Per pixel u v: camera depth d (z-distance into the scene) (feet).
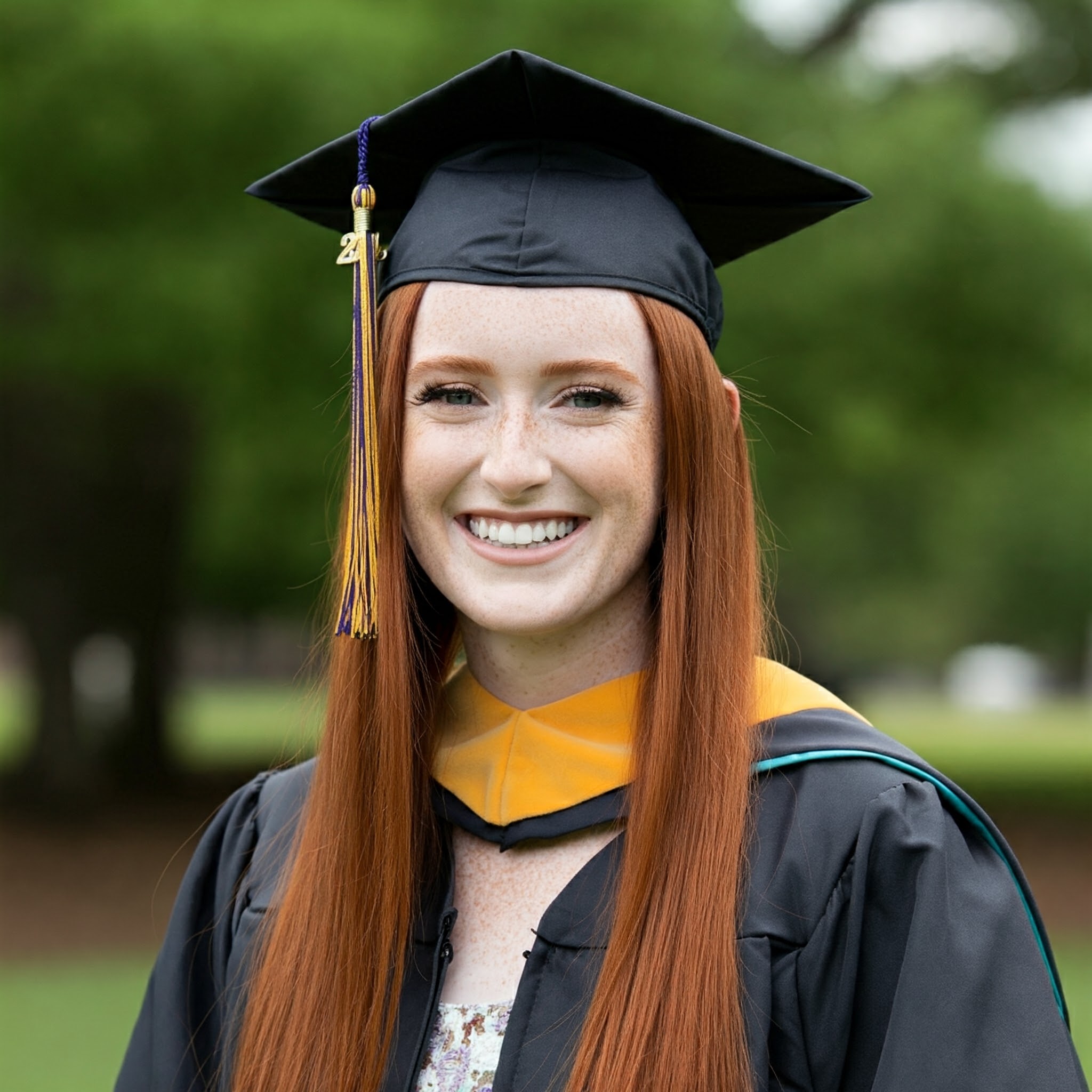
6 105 44.78
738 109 55.83
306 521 78.59
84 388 68.39
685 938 8.96
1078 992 37.88
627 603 10.03
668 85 50.96
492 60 9.61
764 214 11.03
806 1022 9.00
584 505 9.45
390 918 9.82
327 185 11.49
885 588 152.35
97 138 45.16
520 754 9.96
